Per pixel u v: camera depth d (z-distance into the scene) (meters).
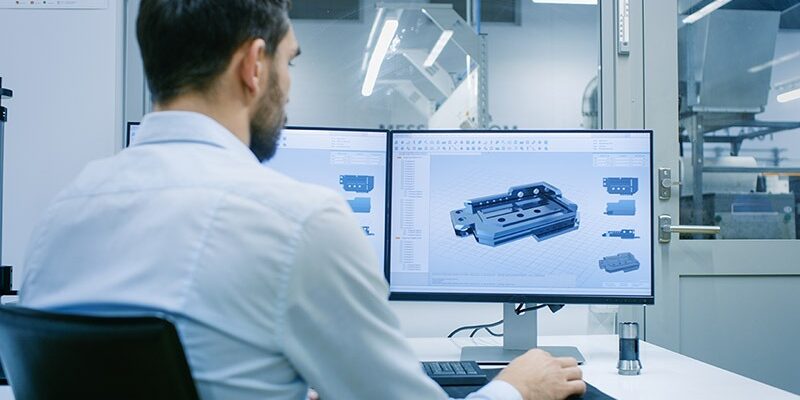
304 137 1.51
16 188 1.81
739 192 2.09
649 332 2.00
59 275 0.64
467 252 1.48
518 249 1.47
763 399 1.08
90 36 1.84
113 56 1.85
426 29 2.07
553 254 1.46
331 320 0.62
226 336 0.59
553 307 1.54
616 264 1.45
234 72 0.71
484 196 1.49
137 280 0.59
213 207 0.61
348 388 0.64
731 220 2.07
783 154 2.12
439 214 1.49
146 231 0.61
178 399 0.56
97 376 0.56
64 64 1.83
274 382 0.62
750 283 2.05
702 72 2.11
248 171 0.66
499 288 1.47
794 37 2.15
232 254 0.59
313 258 0.60
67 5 1.84
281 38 0.76
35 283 0.66
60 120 1.83
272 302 0.59
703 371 1.34
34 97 1.82
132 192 0.64
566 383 0.96
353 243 0.64
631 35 2.07
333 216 0.63
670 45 2.08
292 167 1.51
